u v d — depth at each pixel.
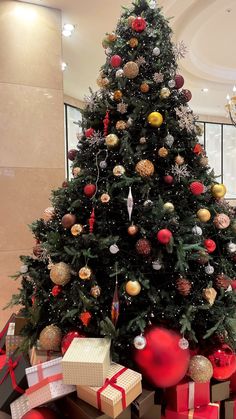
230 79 4.68
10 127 2.33
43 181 2.44
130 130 1.29
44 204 2.44
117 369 1.07
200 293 1.22
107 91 1.39
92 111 1.43
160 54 1.34
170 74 1.36
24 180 2.38
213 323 1.25
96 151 1.36
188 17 2.93
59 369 1.12
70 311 1.18
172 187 1.30
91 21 2.57
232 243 1.31
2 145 2.31
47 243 1.35
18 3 2.31
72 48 3.04
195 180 1.29
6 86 2.30
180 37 3.17
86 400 0.99
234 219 1.41
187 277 1.25
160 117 1.24
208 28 3.36
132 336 1.17
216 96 5.38
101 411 0.95
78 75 3.77
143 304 1.23
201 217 1.26
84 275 1.17
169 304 1.21
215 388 1.20
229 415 1.23
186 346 1.09
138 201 1.24
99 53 3.15
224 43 3.74
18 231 2.37
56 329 1.26
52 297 1.33
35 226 1.54
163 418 1.16
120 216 1.27
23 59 2.35
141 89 1.30
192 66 4.15
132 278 1.16
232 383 1.29
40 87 2.41
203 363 1.13
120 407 0.94
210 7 2.79
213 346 1.25
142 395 1.06
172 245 1.12
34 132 2.40
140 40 1.34
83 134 1.47
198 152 1.36
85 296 1.16
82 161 1.43
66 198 1.39
